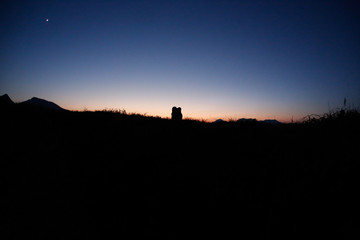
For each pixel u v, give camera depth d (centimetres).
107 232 222
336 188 252
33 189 311
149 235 217
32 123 818
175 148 500
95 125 771
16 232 214
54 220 239
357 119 422
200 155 440
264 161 371
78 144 547
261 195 270
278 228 209
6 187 310
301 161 338
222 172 350
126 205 278
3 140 536
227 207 258
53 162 423
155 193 306
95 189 319
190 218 247
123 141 564
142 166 402
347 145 341
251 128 666
